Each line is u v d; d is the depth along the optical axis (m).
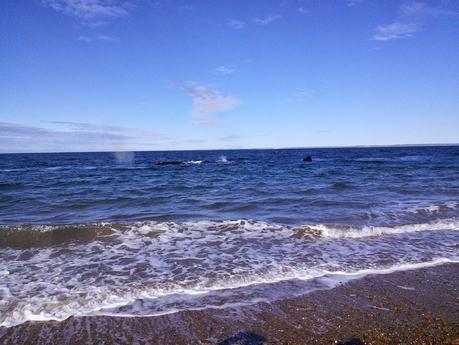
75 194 15.88
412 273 6.11
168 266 6.52
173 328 4.31
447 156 56.72
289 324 4.39
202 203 13.32
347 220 10.16
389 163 38.50
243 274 6.06
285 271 6.20
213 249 7.56
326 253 7.25
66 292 5.32
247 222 9.63
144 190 17.36
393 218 10.34
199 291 5.39
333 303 4.96
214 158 63.41
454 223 9.63
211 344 3.98
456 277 5.93
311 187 17.58
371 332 4.18
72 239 8.23
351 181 20.02
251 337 4.10
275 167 34.66
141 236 8.50
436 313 4.66
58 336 4.14
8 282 5.73
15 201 13.95
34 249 7.56
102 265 6.59
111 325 4.39
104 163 47.97
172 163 43.88
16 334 4.18
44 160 61.62
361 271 6.21
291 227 9.14
